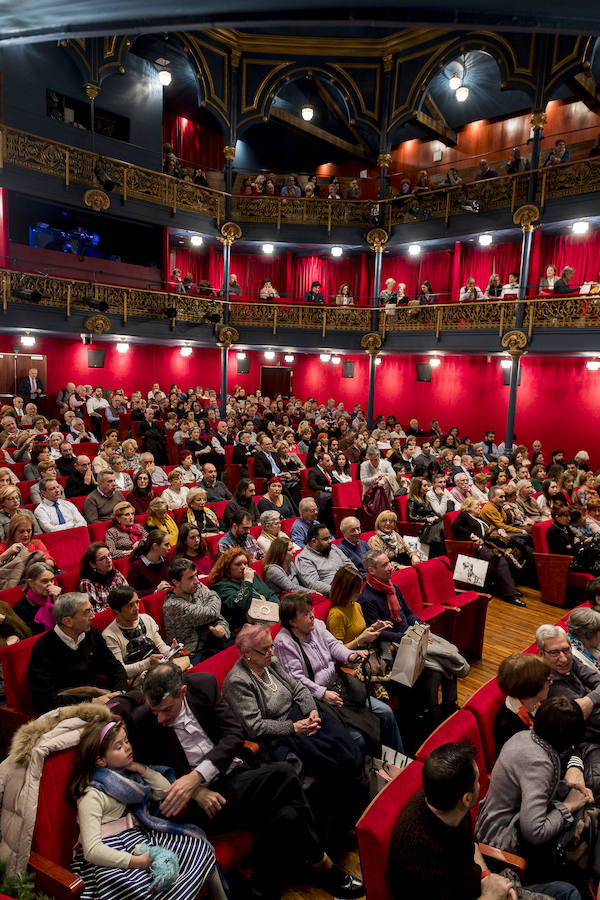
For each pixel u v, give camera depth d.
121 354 16.61
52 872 2.10
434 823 2.04
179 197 16.28
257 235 17.17
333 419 16.50
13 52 13.25
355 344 17.06
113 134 16.31
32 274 12.96
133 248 17.97
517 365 13.74
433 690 3.94
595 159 12.84
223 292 17.23
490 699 2.96
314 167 22.67
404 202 16.34
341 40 15.76
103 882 2.18
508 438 14.03
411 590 4.78
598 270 14.91
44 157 13.75
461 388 16.70
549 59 13.30
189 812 2.61
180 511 6.23
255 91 16.41
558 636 3.23
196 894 2.24
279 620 3.62
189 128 19.81
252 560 5.19
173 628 3.89
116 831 2.34
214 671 3.28
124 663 3.59
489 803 2.48
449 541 6.99
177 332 15.93
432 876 1.97
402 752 3.50
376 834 2.07
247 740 2.93
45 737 2.32
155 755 2.77
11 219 15.77
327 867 2.67
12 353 14.34
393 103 16.02
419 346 15.77
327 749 2.97
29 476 7.04
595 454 14.23
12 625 3.64
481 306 14.47
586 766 2.86
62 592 4.21
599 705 3.08
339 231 17.03
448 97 17.69
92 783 2.36
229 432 11.96
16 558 4.44
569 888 2.23
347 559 5.20
